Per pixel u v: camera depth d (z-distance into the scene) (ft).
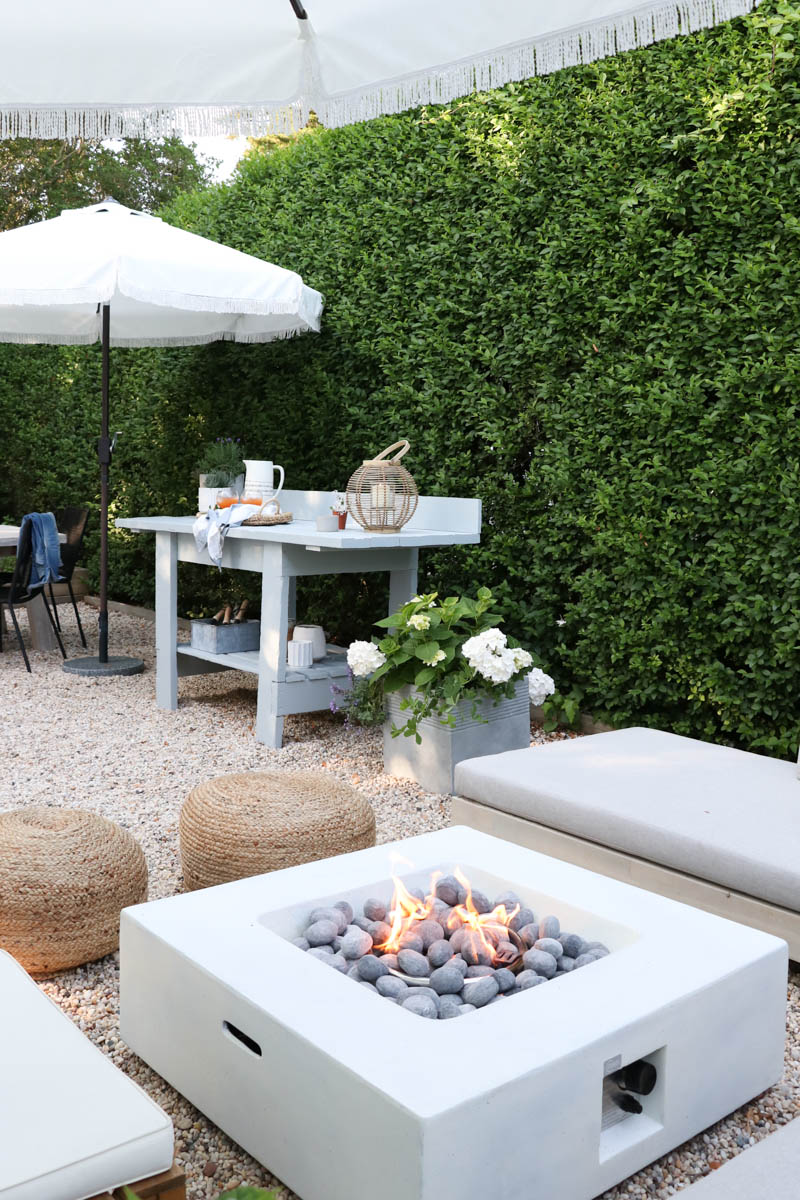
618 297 13.78
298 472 19.58
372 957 6.26
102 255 14.94
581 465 14.34
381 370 17.58
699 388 12.70
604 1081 5.62
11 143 48.67
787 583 11.95
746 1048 6.05
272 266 16.42
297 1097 5.09
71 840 7.79
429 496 16.29
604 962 5.93
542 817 9.25
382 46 7.21
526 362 14.97
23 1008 4.99
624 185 13.52
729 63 12.25
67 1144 3.94
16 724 15.55
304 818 8.43
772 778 9.41
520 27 6.66
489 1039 5.05
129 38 7.10
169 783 12.73
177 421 22.75
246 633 16.87
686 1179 5.62
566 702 14.89
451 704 12.15
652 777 9.47
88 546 26.66
